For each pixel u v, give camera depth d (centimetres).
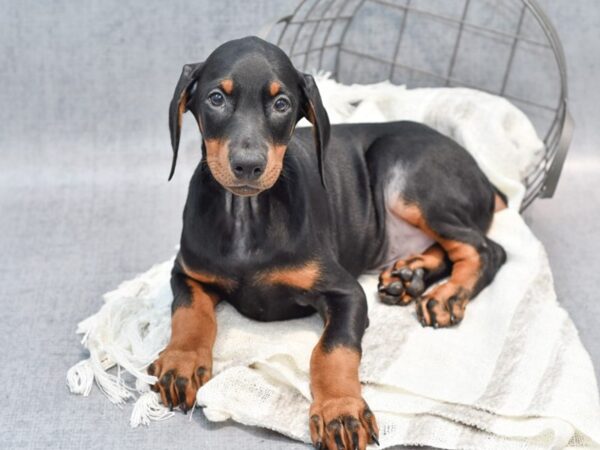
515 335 55
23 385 53
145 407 49
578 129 84
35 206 78
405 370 52
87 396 52
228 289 54
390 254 64
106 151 83
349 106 78
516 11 81
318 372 48
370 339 55
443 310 57
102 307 59
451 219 61
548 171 71
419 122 71
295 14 76
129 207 78
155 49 82
